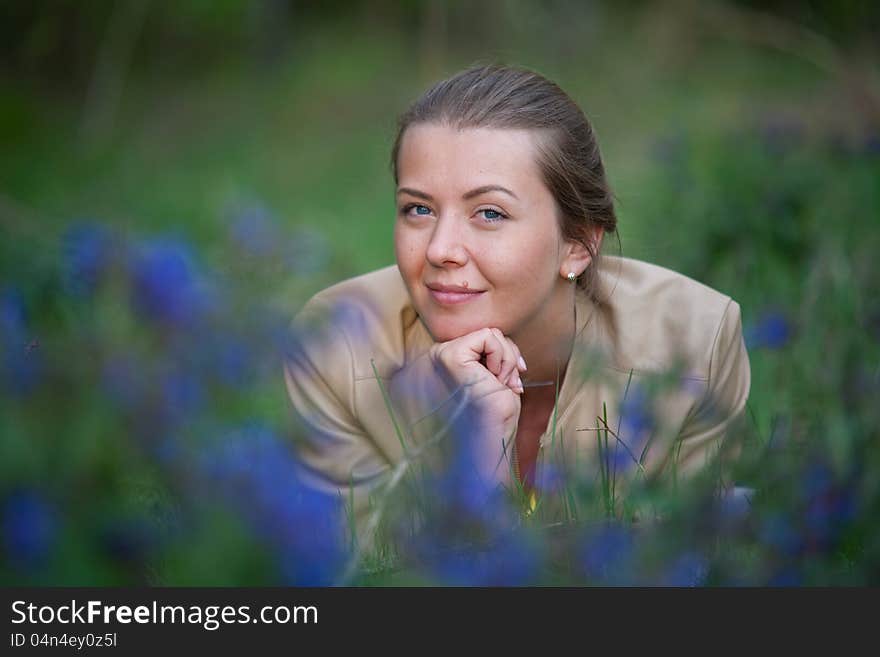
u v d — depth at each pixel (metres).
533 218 3.99
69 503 2.13
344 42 18.52
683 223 7.65
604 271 4.61
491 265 3.95
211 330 2.59
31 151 13.01
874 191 7.67
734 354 4.55
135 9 13.59
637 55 16.34
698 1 14.52
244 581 2.16
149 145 13.89
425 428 3.93
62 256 4.18
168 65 16.20
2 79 14.30
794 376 4.52
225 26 15.97
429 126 3.98
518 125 3.98
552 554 2.95
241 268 4.40
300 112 15.66
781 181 7.60
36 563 2.07
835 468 3.21
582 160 4.23
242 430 2.48
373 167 13.12
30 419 2.19
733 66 17.66
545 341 4.36
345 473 4.24
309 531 2.25
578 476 3.42
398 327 4.42
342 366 4.21
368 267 8.70
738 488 3.82
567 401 4.31
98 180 11.96
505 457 3.94
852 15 11.47
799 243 6.92
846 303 4.94
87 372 2.33
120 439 2.22
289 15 18.48
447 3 14.25
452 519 2.92
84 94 14.20
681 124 12.22
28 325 3.83
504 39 14.55
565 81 14.47
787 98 15.76
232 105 15.70
